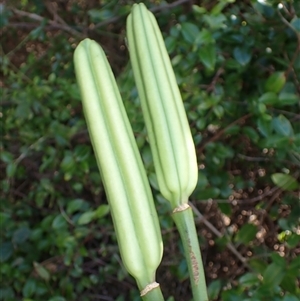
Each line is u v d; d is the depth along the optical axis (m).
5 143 0.51
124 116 0.14
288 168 0.39
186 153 0.14
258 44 0.37
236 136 0.42
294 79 0.36
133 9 0.15
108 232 0.44
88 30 0.51
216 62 0.37
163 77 0.14
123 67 0.48
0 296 0.45
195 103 0.37
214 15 0.34
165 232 0.41
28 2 0.55
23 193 0.54
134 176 0.13
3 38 0.59
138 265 0.13
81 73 0.14
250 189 0.44
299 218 0.36
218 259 0.46
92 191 0.48
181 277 0.40
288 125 0.31
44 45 0.60
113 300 0.49
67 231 0.43
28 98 0.47
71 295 0.45
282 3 0.33
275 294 0.30
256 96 0.36
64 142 0.44
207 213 0.45
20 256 0.47
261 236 0.42
